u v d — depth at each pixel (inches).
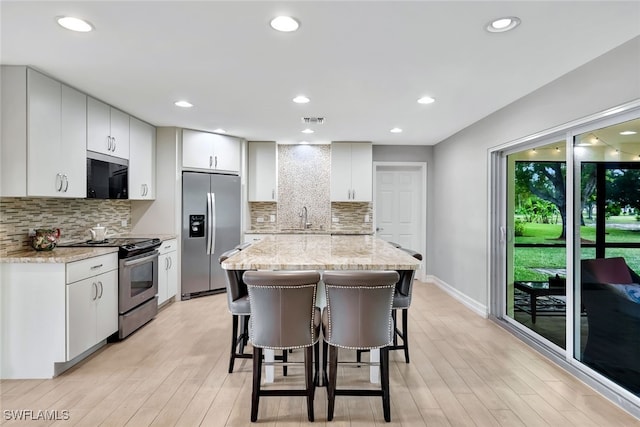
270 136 218.2
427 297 206.5
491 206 164.1
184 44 94.5
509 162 159.5
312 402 87.7
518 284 154.5
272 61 105.3
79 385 105.5
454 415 90.9
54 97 120.4
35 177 113.0
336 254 113.2
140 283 152.3
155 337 143.3
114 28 86.2
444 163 224.4
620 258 98.3
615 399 96.0
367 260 100.3
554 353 123.7
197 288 200.8
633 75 89.8
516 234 155.3
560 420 88.7
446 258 219.9
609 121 101.3
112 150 153.6
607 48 95.1
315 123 182.9
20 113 110.1
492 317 163.2
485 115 165.2
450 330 151.7
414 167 250.5
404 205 253.0
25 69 109.6
